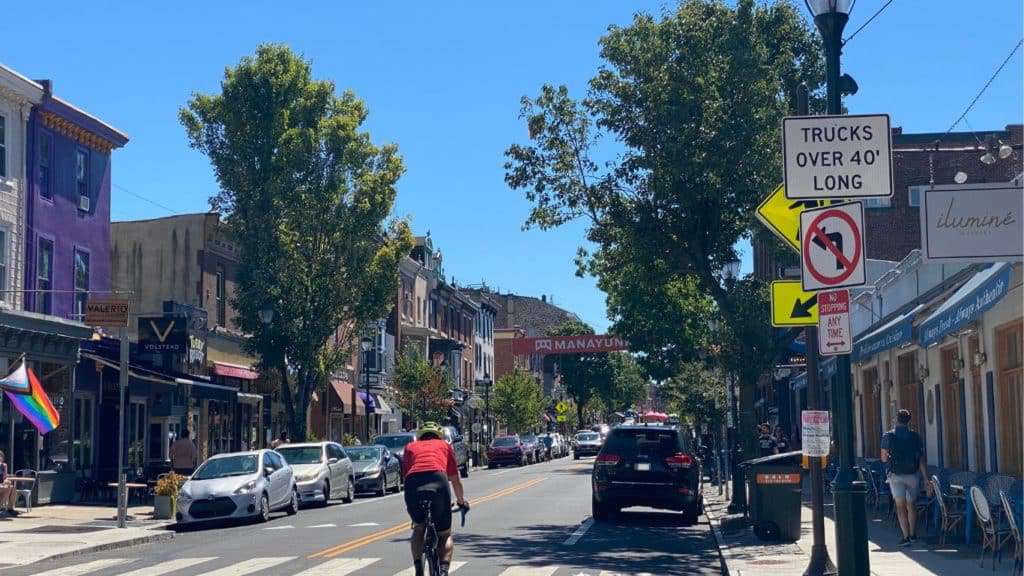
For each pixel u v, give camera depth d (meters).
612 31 20.33
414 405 55.03
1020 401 16.77
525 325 119.56
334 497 29.08
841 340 9.73
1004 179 37.81
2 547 17.92
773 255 19.81
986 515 12.96
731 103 19.59
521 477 42.88
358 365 55.06
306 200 34.84
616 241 21.38
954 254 7.82
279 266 35.09
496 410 74.69
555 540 18.55
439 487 11.11
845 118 9.58
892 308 25.28
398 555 16.23
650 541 18.53
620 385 99.44
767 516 17.12
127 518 23.55
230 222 35.69
